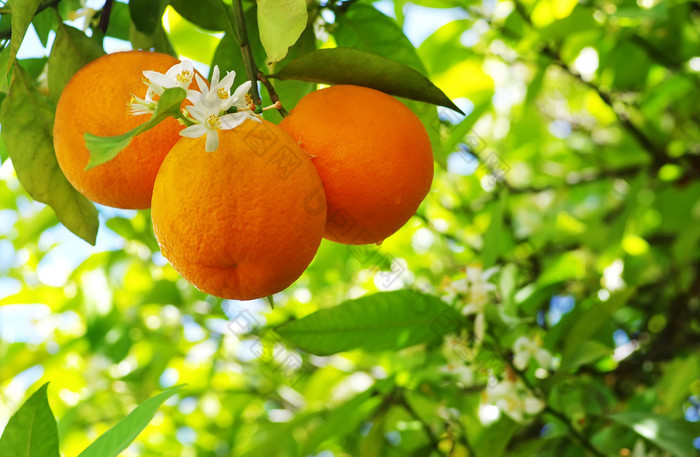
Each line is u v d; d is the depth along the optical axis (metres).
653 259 1.33
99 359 1.28
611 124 1.46
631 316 1.29
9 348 1.18
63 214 0.68
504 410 0.82
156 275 1.19
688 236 1.13
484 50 1.21
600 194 1.52
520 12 1.08
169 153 0.57
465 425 0.98
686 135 1.36
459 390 0.96
